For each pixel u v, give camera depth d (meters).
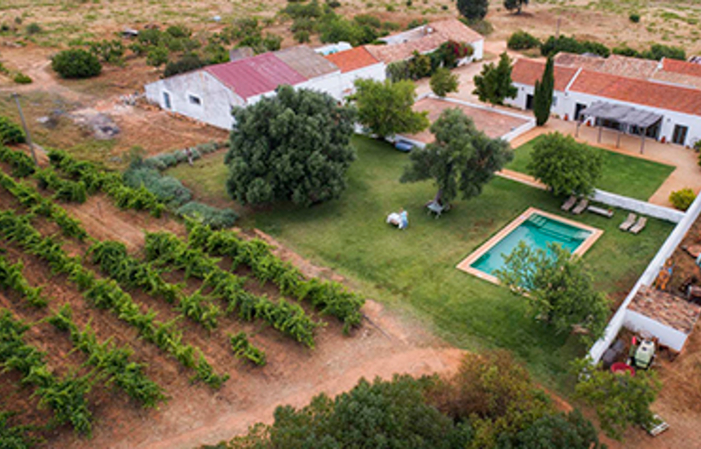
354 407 18.67
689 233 34.41
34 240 32.38
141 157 41.78
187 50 69.06
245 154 35.41
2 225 33.84
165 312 28.16
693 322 25.31
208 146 45.31
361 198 38.84
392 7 96.81
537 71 55.06
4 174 38.47
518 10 93.88
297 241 34.16
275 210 37.50
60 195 37.69
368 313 28.20
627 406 20.19
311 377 24.50
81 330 26.98
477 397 20.55
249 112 35.38
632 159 43.88
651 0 99.19
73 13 88.06
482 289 29.69
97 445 21.58
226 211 36.34
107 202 38.09
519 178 41.22
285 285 29.22
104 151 45.12
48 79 61.19
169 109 53.41
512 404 19.86
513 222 35.78
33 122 49.91
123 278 29.50
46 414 22.77
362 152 45.97
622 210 36.84
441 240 34.00
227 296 28.30
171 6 95.12
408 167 35.88
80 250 32.91
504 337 26.52
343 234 34.78
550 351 25.62
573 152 36.59
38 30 76.62
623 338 26.14
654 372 21.17
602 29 83.44
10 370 24.73
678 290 29.44
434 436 18.23
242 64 49.59
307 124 34.66
